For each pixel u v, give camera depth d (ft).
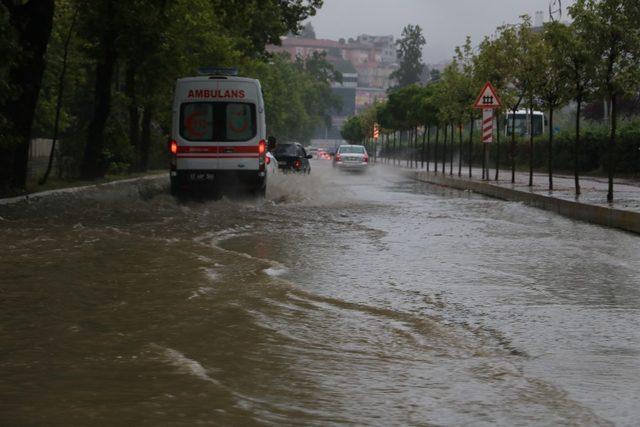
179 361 19.39
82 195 73.72
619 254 42.60
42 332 22.49
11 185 72.08
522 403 16.87
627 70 72.23
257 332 22.98
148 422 14.97
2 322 23.75
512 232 53.47
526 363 20.57
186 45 118.21
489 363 20.20
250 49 151.02
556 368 20.10
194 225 54.34
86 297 27.73
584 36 74.54
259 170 74.54
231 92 74.43
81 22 95.04
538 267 37.47
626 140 125.70
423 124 209.56
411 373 19.12
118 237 45.70
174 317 24.67
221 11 108.68
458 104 139.03
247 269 34.30
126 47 94.02
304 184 101.91
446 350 21.54
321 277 33.60
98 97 97.71
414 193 99.66
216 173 74.33
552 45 84.23
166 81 110.42
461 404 16.71
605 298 29.78
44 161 138.10
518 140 188.55
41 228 49.52
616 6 73.56
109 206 65.62
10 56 63.16
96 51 95.86
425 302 28.45
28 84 73.05
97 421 14.98
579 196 77.71
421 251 42.88
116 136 107.76
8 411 15.51
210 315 25.08
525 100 112.37
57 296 27.81
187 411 15.67
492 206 77.05
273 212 65.82
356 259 39.40
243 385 17.71
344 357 20.52
